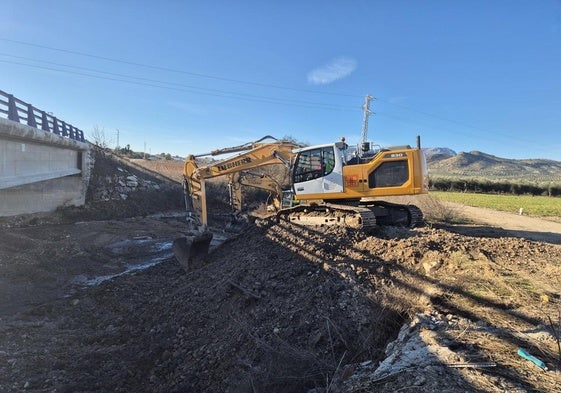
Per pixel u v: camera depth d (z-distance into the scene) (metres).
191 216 13.18
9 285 12.77
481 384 3.64
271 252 10.32
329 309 7.00
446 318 5.54
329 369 5.57
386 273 7.74
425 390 3.67
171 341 8.42
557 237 13.20
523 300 6.03
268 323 7.45
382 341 6.00
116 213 30.55
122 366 7.62
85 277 14.79
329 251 9.01
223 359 7.07
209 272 11.35
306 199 11.98
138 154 71.69
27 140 17.23
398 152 10.88
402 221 11.56
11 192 22.28
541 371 3.85
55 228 22.45
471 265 7.58
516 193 48.91
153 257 18.52
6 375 7.17
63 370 7.46
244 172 16.28
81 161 29.52
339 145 11.60
